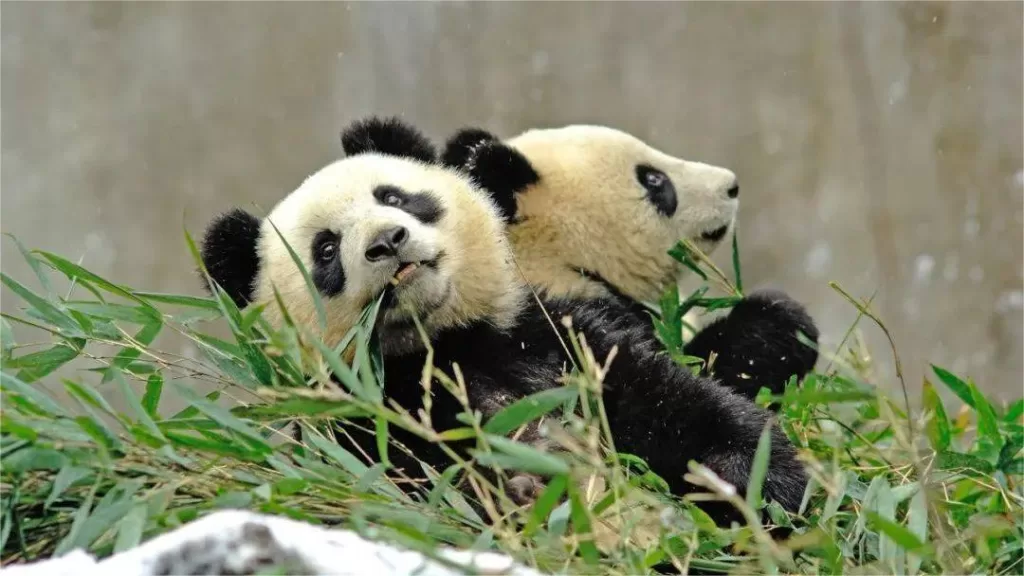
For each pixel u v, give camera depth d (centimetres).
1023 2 2597
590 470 771
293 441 823
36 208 3206
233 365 883
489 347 1032
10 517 707
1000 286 2548
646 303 1376
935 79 2700
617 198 1330
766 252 2911
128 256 3180
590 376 818
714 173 1402
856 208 2805
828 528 852
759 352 1241
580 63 3109
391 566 612
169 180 3238
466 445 952
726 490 669
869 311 1066
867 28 2827
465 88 3197
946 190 2661
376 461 969
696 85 3023
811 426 1090
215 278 1051
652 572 766
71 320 869
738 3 3005
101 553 696
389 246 964
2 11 3303
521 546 746
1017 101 2588
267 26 3319
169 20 3312
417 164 1122
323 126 3284
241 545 590
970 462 934
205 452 772
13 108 3262
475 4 3219
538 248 1304
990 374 2512
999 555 834
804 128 2919
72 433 725
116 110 3278
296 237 1025
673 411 957
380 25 3284
